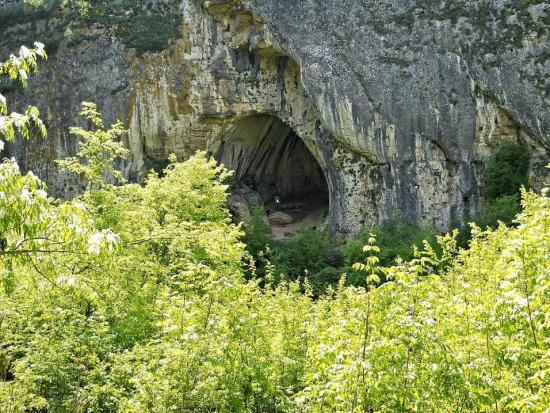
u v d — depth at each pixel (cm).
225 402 1031
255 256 3684
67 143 4100
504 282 852
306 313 1475
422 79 3550
